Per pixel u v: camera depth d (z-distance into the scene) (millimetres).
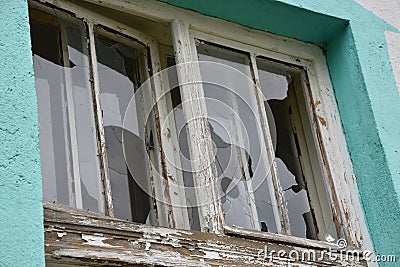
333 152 3637
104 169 3096
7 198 2514
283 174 3590
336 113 3732
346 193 3553
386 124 3582
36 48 3209
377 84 3674
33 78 2758
